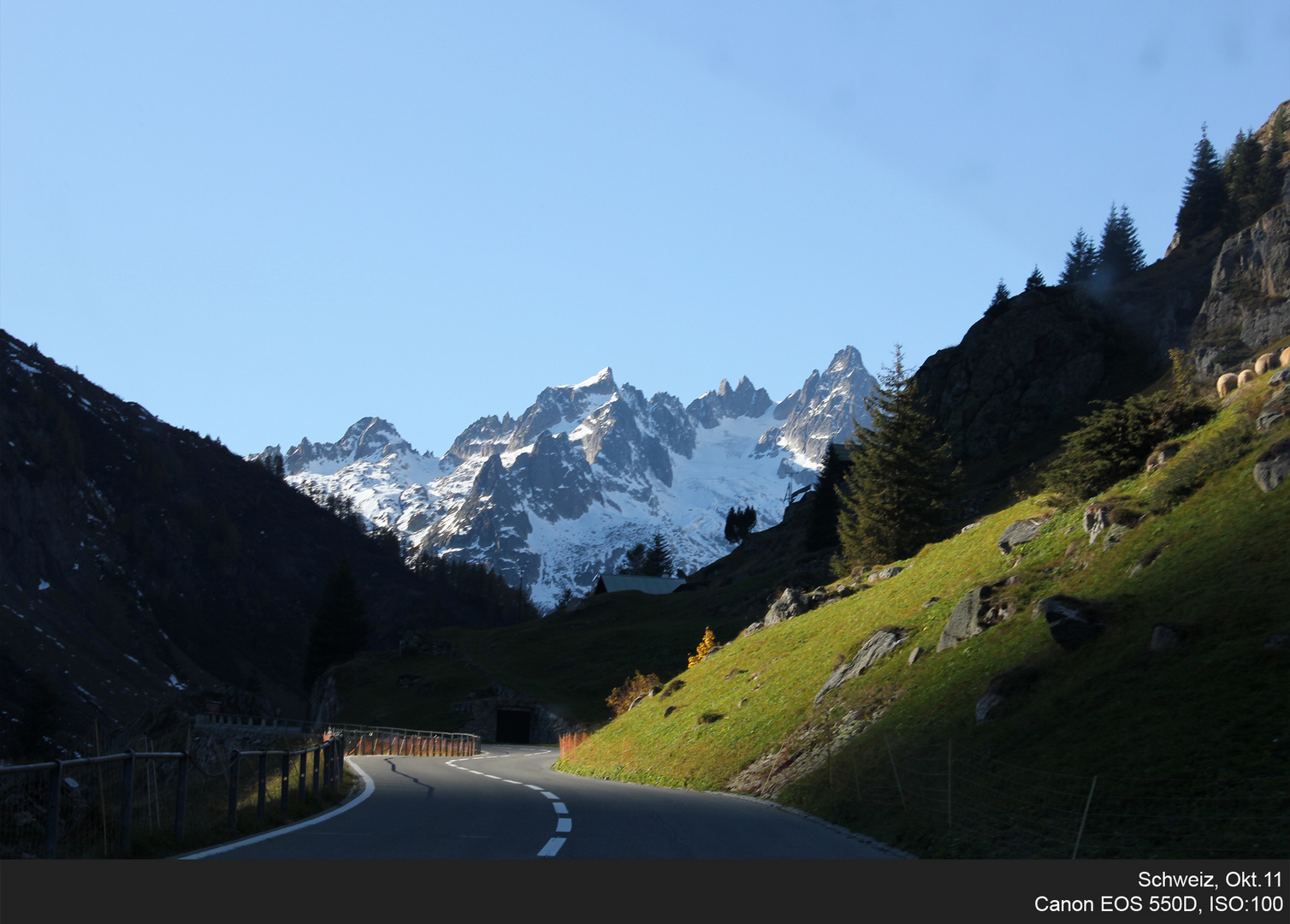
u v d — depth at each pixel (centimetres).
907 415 7188
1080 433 3575
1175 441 3253
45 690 13350
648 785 3422
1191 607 1994
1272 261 8869
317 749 2097
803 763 2778
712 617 12481
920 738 2306
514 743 10700
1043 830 1427
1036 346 11575
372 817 1745
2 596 19738
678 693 4856
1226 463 2616
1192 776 1378
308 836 1423
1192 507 2555
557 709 10575
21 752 12394
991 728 2066
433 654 13512
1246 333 8638
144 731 9875
